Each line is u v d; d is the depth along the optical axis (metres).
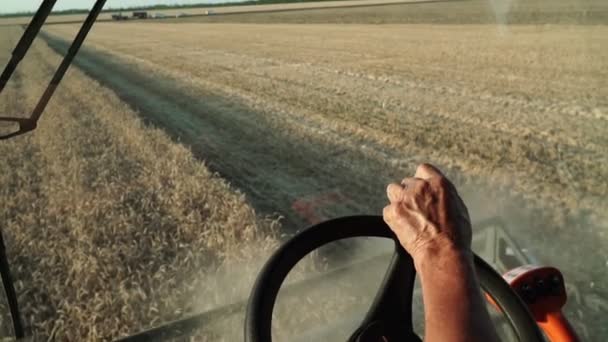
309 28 51.56
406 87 17.00
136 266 5.84
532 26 24.59
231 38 43.50
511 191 7.25
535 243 5.38
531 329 1.43
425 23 46.53
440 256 0.95
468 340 0.83
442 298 0.89
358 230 1.53
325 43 35.28
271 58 27.97
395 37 36.31
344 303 3.97
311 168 9.00
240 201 7.20
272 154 10.01
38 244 6.54
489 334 0.85
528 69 18.62
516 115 12.05
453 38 32.44
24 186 8.88
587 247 5.30
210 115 14.23
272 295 1.38
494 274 1.51
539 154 8.95
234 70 23.92
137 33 53.94
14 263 6.15
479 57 23.03
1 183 9.30
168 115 14.61
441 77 18.61
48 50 36.66
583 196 6.90
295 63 25.23
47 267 6.01
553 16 21.30
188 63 27.66
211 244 6.07
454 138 10.30
